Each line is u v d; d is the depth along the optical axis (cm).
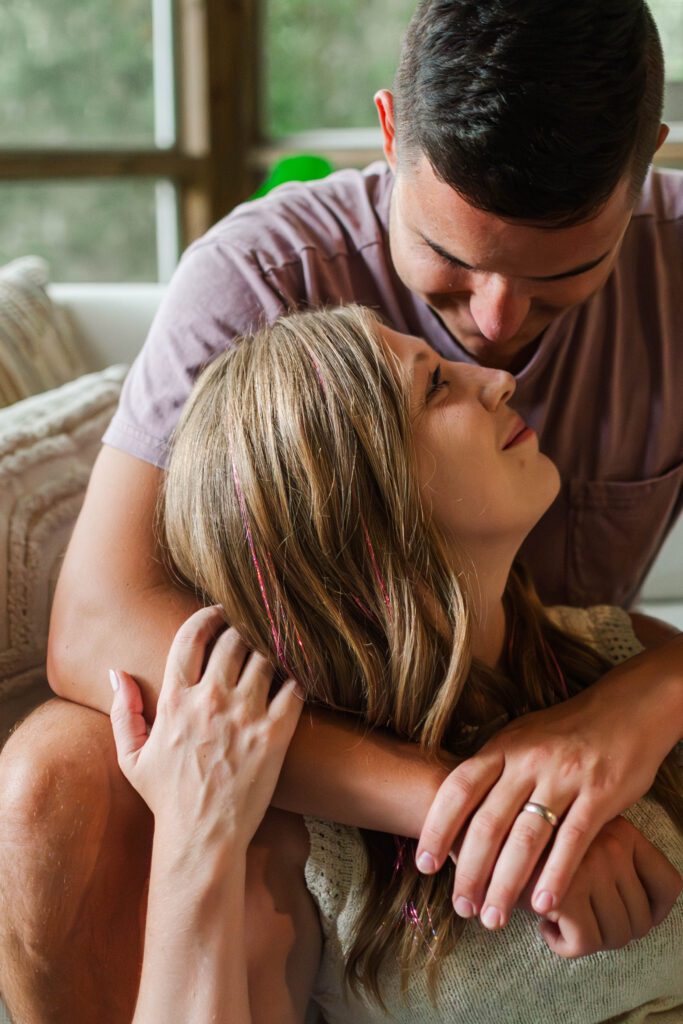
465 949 90
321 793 87
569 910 80
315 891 92
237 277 109
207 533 92
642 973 90
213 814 83
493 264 81
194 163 351
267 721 85
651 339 116
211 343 106
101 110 338
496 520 93
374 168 122
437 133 76
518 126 72
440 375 95
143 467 101
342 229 114
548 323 95
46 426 133
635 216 114
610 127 73
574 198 75
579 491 121
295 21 352
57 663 96
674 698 89
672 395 117
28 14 317
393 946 91
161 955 81
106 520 99
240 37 348
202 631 90
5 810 90
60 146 326
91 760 91
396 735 92
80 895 89
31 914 88
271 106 361
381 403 90
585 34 72
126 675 92
